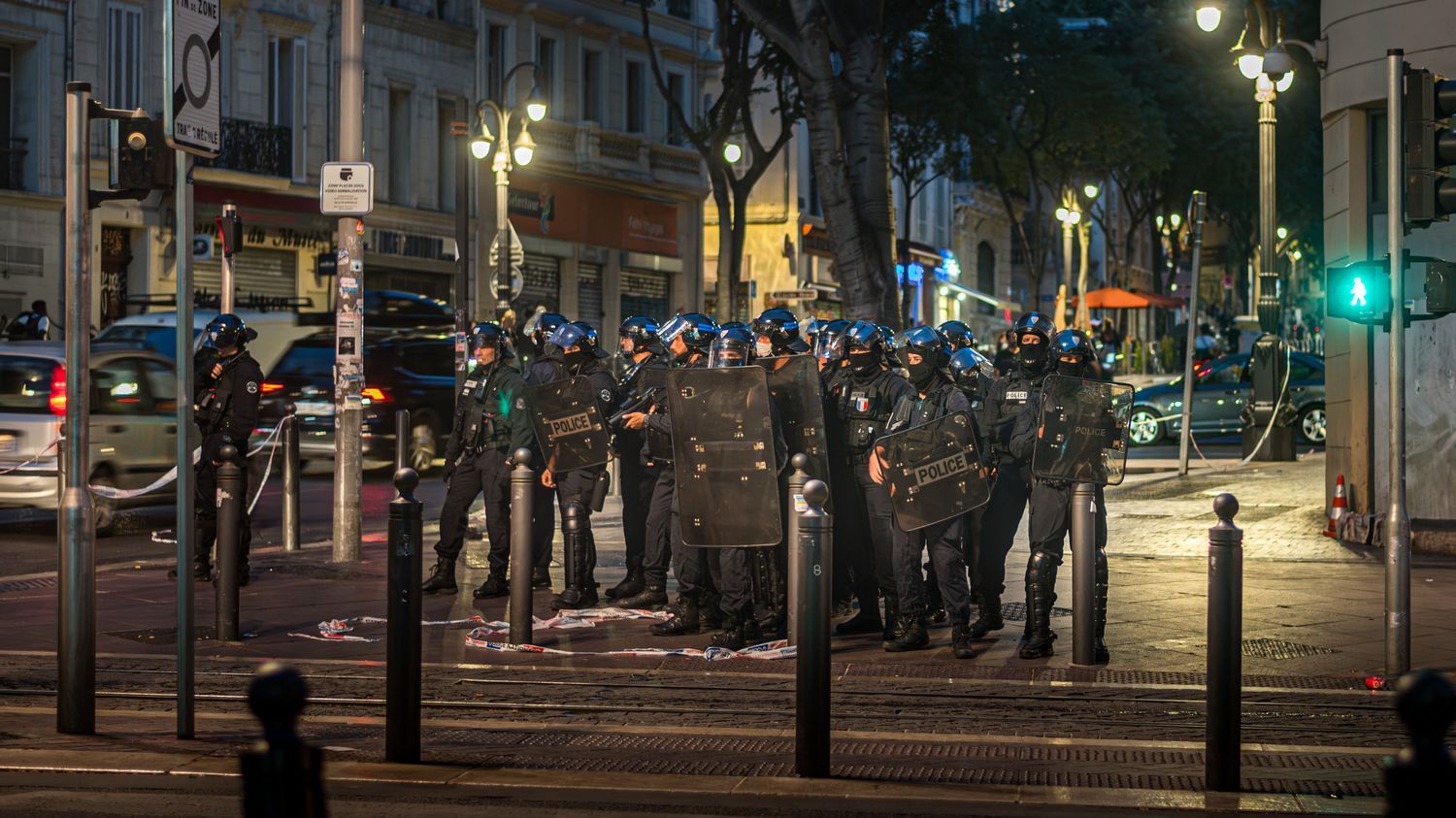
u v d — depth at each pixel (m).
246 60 35.03
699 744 7.09
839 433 9.97
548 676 8.76
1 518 18.08
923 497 9.15
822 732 6.39
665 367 10.80
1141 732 7.41
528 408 11.08
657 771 6.55
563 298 43.88
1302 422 30.34
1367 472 15.47
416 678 6.63
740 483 9.06
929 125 44.62
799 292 37.88
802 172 53.06
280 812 2.56
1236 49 25.91
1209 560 6.27
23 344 17.12
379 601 11.58
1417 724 2.27
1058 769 6.62
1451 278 8.59
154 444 17.23
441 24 39.75
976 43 44.75
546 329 11.37
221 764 6.51
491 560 11.80
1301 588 12.34
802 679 6.39
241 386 12.46
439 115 40.22
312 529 17.09
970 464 9.12
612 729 7.41
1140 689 8.38
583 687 8.44
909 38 35.25
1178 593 12.03
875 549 9.75
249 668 8.93
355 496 13.97
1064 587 12.42
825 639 6.38
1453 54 14.53
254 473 21.73
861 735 7.23
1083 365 9.35
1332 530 15.82
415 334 24.47
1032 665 9.09
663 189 47.47
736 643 9.51
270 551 14.87
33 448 16.31
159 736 7.08
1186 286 67.19
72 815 5.79
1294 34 47.50
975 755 6.90
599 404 11.02
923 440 9.16
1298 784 6.36
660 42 47.25
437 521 17.69
